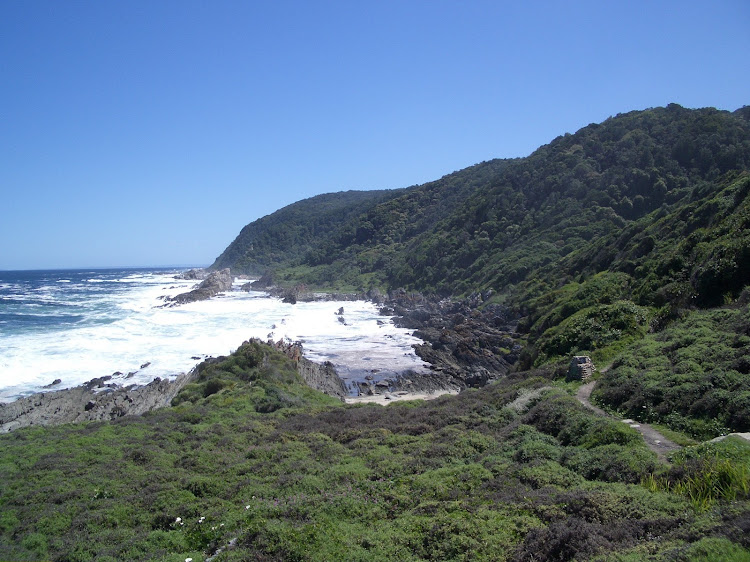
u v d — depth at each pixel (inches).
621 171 3592.5
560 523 378.3
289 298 4323.3
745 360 687.1
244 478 660.1
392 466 628.4
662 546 318.7
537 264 3112.7
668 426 636.7
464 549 378.0
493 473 549.3
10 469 748.0
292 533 428.1
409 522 438.6
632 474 473.1
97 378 1665.8
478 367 1991.9
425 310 3299.7
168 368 1854.1
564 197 3799.2
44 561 490.6
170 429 956.0
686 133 3597.4
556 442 654.5
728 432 561.9
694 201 1953.7
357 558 384.5
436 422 882.8
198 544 488.4
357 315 3506.4
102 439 902.4
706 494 390.6
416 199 6801.2
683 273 1323.8
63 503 620.7
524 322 2201.0
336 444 789.9
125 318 2984.7
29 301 3909.9
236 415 1083.3
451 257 4133.9
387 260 5442.9
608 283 1643.7
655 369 804.0
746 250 1109.7
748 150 3196.4
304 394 1414.9
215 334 2546.8
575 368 975.0
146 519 566.3
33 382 1621.6
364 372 1967.3
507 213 4126.5
